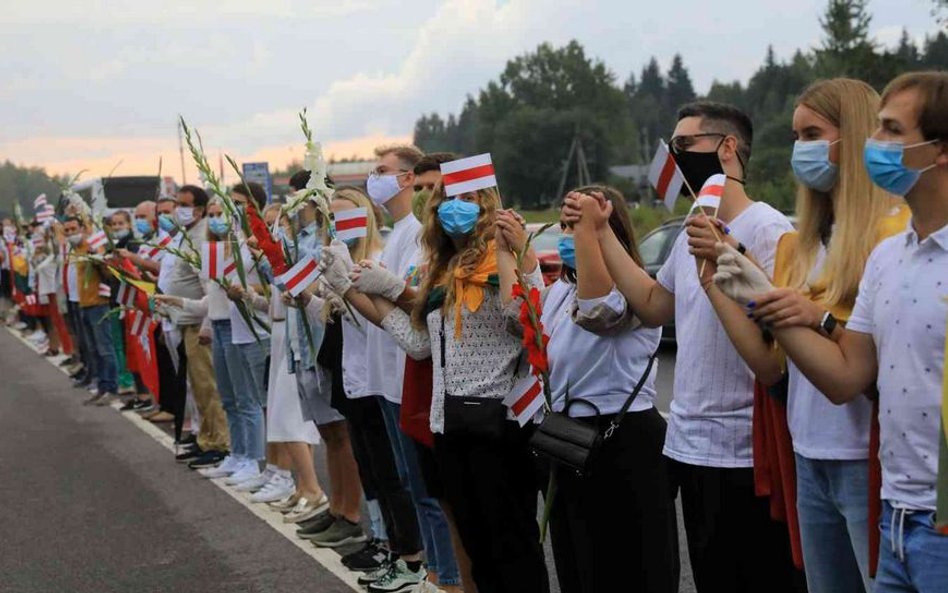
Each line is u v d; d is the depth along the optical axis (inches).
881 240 109.5
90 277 486.9
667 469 141.1
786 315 105.2
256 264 251.6
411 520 214.5
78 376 568.7
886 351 101.7
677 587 149.0
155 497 305.7
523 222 157.4
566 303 156.9
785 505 124.2
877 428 108.0
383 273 177.3
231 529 267.0
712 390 132.1
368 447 217.5
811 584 120.7
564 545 156.5
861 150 112.7
